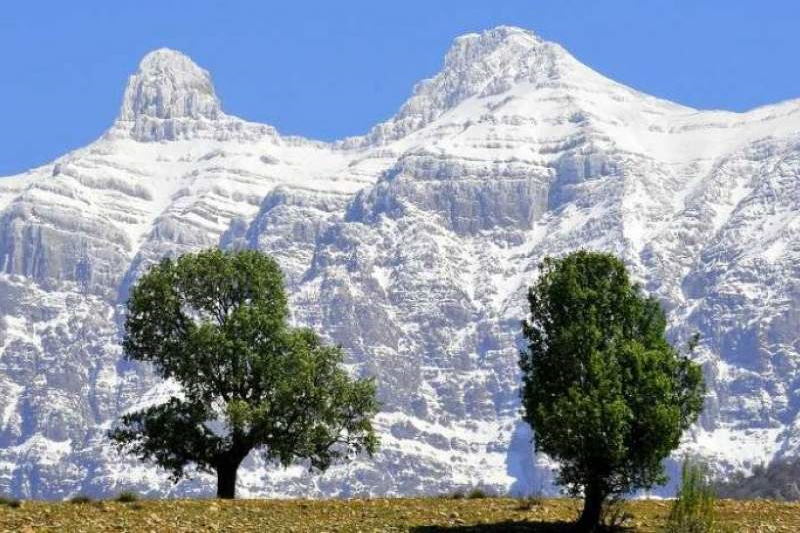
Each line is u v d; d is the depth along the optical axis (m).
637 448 120.88
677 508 112.19
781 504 139.12
